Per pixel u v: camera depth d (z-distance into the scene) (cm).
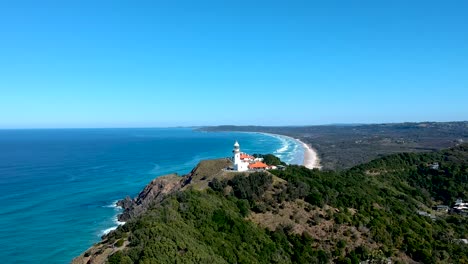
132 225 7669
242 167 12588
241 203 9544
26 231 11906
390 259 8475
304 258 8050
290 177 11419
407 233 9475
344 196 10894
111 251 6625
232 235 8006
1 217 13312
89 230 12119
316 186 11144
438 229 10712
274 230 8812
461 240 10188
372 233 9125
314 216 9375
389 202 12031
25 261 9731
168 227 7138
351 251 8425
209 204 8831
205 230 7806
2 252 10244
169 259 6128
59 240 11194
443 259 8775
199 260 6328
